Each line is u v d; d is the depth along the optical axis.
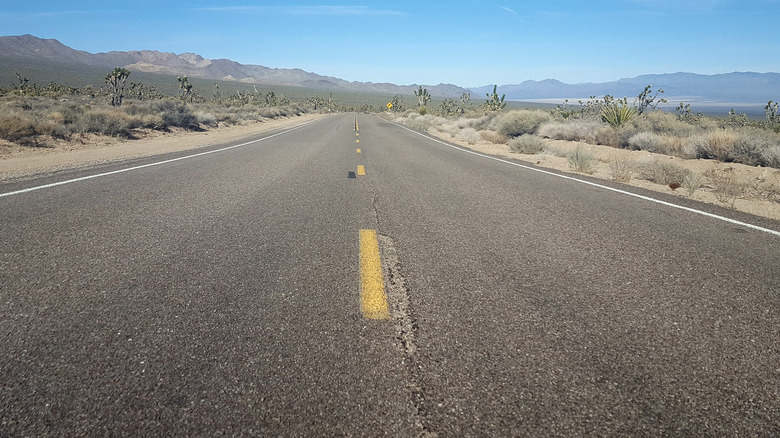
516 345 2.20
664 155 14.25
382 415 1.66
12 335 2.15
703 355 2.17
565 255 3.74
